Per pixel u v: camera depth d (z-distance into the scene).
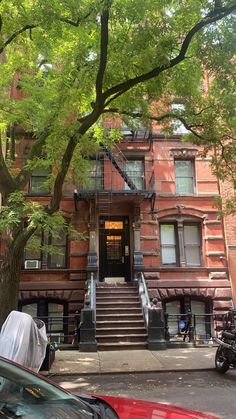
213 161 13.07
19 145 17.58
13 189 10.25
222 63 9.54
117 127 14.13
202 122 11.98
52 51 11.59
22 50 12.36
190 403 7.26
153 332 13.55
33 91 11.60
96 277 16.94
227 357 9.95
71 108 10.47
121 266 18.12
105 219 18.52
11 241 10.07
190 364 11.05
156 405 3.15
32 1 9.24
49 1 8.09
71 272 17.31
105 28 8.59
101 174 18.30
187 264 17.98
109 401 3.24
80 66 9.95
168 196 18.27
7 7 9.28
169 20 9.05
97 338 13.64
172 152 18.77
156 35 8.82
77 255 17.48
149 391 8.36
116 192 16.80
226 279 17.61
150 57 8.80
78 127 10.01
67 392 3.16
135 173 18.55
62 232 17.80
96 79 9.35
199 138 12.45
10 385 2.94
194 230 18.44
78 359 11.78
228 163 12.73
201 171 18.66
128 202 17.73
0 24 9.49
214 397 7.70
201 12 9.18
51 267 17.59
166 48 8.68
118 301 15.71
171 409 3.05
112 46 9.48
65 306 17.17
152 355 12.35
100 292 16.05
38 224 9.06
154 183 18.34
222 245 18.02
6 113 11.92
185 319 16.94
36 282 17.12
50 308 17.22
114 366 10.89
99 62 9.55
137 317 14.77
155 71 9.33
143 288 15.88
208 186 18.50
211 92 11.68
